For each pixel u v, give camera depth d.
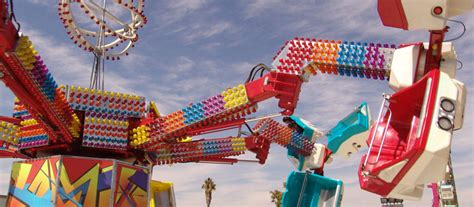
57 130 14.61
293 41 11.50
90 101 15.29
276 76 12.00
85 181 13.93
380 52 9.98
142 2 17.98
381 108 8.77
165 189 19.77
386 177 8.27
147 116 16.33
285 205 17.36
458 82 8.41
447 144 7.72
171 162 17.48
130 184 14.72
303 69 11.44
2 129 15.69
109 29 17.86
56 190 13.62
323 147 18.44
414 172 8.02
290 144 18.28
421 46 9.03
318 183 17.72
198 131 15.30
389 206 20.05
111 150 15.69
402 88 9.08
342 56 10.49
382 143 8.46
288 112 12.48
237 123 15.07
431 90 8.12
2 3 10.34
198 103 14.68
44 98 12.88
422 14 8.14
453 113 7.88
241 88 13.52
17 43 11.17
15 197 14.77
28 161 14.83
